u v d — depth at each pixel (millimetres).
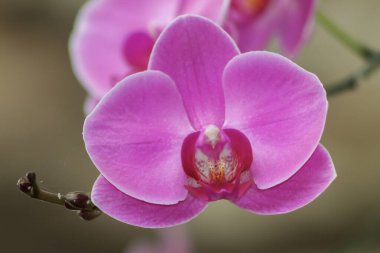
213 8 626
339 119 1320
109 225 1271
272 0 716
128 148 562
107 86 721
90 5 715
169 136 571
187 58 559
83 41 718
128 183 562
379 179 1246
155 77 558
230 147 577
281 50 730
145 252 899
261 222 1236
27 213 1265
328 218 1230
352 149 1288
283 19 719
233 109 570
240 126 573
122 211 561
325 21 731
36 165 1307
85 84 723
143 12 701
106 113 557
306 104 557
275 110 564
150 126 565
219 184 574
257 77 560
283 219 1236
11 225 1257
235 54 559
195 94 565
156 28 667
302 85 556
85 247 1259
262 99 564
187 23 556
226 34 557
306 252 1229
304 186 562
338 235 1226
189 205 572
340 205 1236
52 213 1268
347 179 1257
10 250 1245
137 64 683
